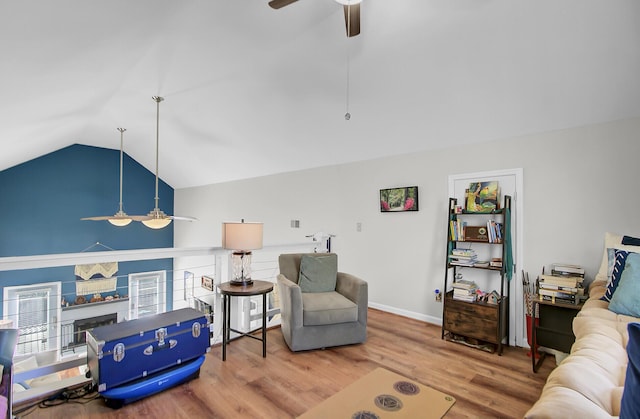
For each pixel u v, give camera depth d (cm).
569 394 98
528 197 305
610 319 182
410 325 357
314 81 339
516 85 268
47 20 187
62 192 659
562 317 251
